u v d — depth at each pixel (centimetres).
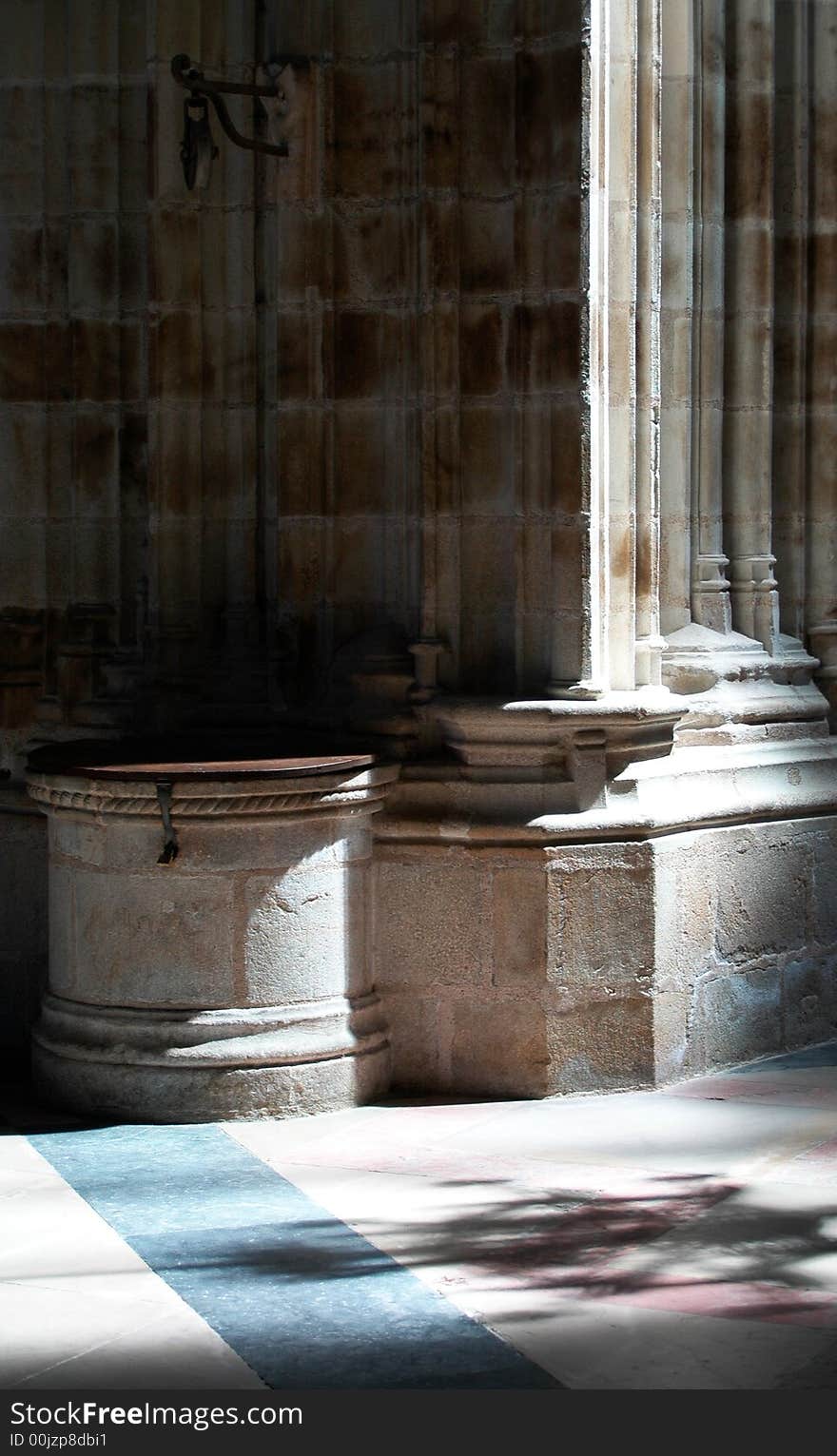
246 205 722
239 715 714
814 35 765
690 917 688
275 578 724
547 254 659
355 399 700
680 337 726
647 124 675
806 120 764
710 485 741
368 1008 664
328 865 651
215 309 728
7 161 769
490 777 664
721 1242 522
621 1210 549
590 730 660
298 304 698
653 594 690
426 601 679
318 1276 498
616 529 675
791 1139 616
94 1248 521
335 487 703
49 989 671
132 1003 642
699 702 721
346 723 692
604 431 665
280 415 703
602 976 664
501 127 666
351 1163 594
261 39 722
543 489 666
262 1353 452
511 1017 663
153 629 727
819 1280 494
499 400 675
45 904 739
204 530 730
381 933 673
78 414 757
